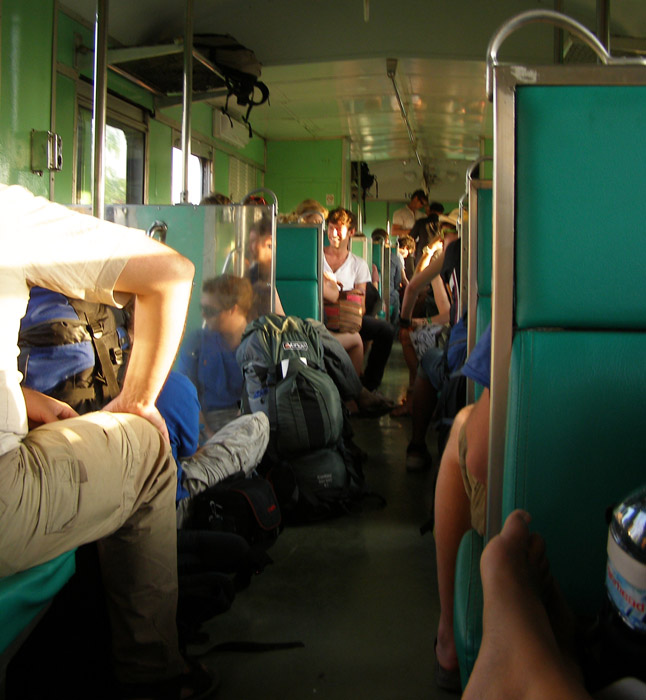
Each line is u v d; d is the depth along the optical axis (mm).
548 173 1130
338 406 3436
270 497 2883
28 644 1742
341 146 11727
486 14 6988
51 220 1442
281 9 7121
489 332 1397
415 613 2354
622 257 1131
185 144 3742
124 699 1719
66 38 5180
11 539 1270
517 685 708
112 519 1544
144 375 1659
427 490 3748
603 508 1157
